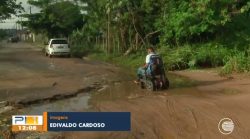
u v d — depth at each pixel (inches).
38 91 613.6
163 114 442.3
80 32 1934.1
